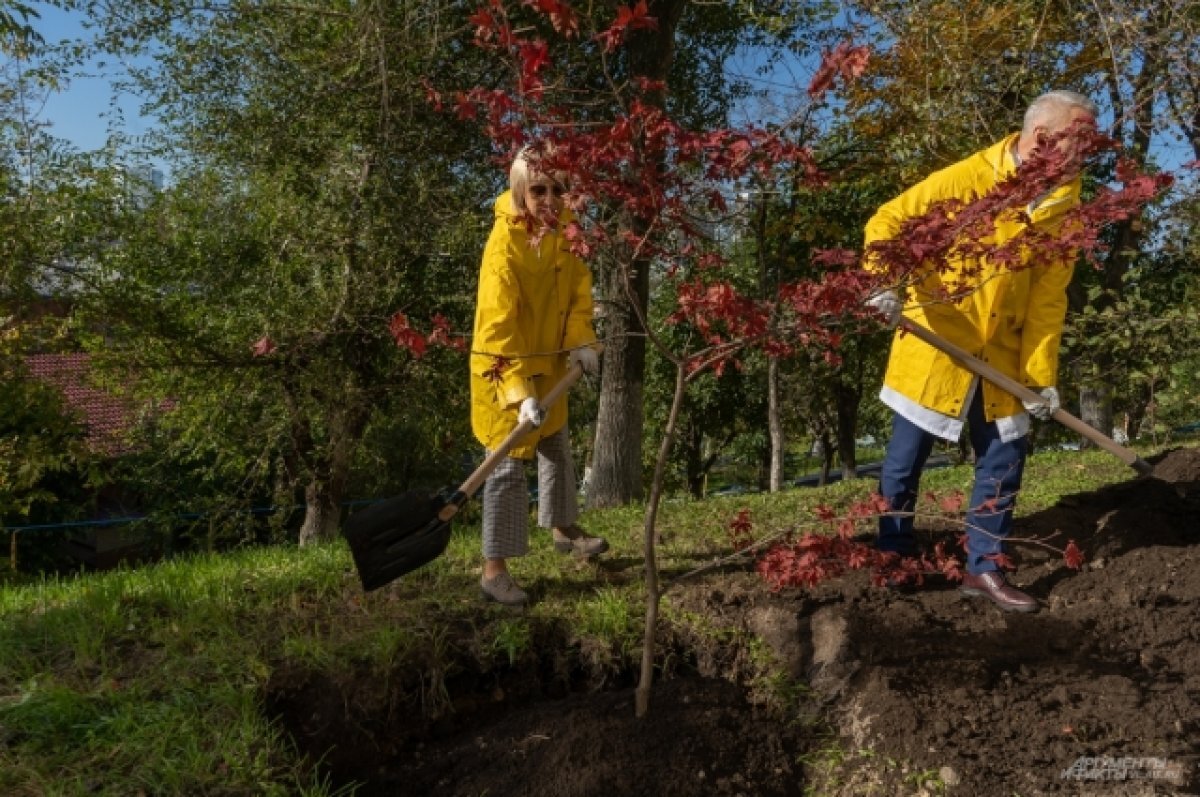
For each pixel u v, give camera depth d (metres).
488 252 3.61
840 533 3.02
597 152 2.51
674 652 3.68
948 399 3.79
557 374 3.95
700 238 2.84
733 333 2.82
